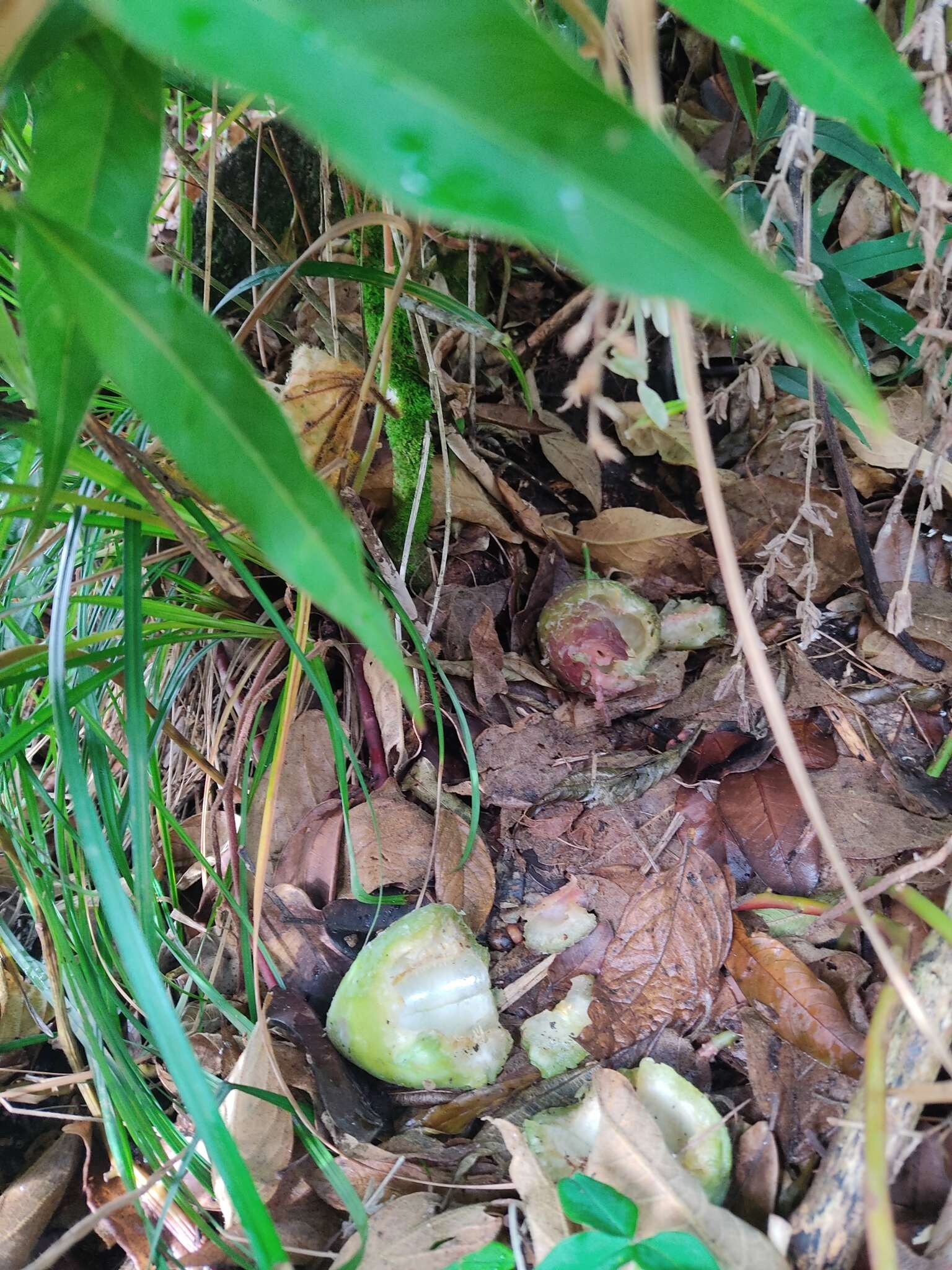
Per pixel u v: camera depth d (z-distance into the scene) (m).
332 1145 0.27
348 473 0.35
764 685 0.19
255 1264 0.25
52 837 0.37
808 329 0.12
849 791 0.34
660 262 0.12
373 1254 0.24
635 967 0.31
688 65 0.49
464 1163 0.27
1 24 0.16
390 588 0.35
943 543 0.40
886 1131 0.20
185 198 0.39
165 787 0.39
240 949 0.33
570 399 0.19
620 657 0.36
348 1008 0.29
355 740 0.37
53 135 0.19
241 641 0.38
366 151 0.12
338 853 0.34
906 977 0.22
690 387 0.18
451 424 0.44
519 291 0.51
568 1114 0.27
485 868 0.33
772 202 0.29
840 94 0.18
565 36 0.30
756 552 0.41
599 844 0.34
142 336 0.17
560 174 0.12
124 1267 0.28
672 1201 0.22
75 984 0.29
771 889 0.32
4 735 0.31
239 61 0.12
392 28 0.12
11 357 0.22
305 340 0.46
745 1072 0.28
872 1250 0.19
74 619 0.35
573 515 0.45
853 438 0.41
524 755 0.36
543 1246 0.23
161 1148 0.27
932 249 0.29
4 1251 0.28
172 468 0.30
